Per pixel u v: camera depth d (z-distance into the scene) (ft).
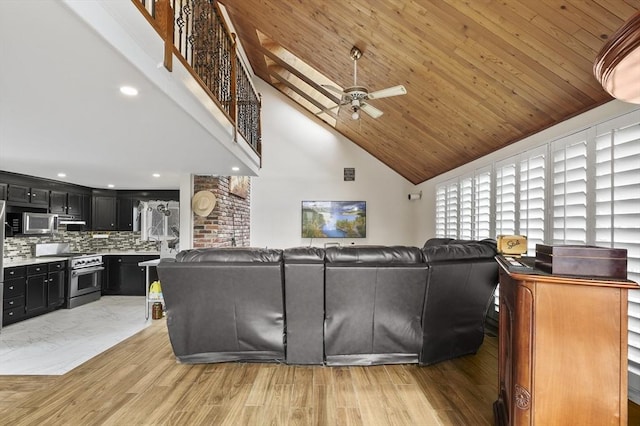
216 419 7.23
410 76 13.47
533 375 5.09
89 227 23.52
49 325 16.11
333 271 9.46
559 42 8.39
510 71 10.23
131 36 6.25
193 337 10.01
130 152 13.12
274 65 23.29
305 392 8.42
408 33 11.27
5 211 17.04
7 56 5.91
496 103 11.94
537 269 5.67
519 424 5.16
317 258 9.82
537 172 11.30
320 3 12.51
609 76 3.89
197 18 11.77
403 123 17.85
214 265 9.46
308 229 26.81
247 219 25.64
